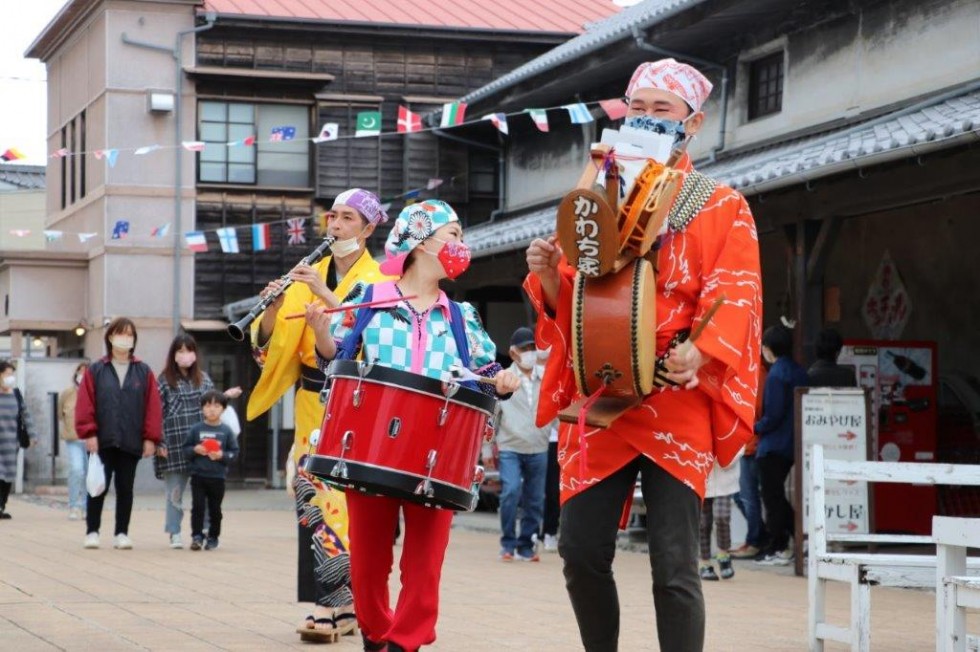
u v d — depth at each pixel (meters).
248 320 6.45
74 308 27.06
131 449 12.34
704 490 4.61
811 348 12.52
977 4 12.94
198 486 12.68
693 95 4.71
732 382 4.51
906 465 6.92
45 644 6.72
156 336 25.81
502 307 23.14
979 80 12.69
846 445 11.10
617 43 18.16
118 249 25.70
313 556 7.14
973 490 12.97
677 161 4.65
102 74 25.91
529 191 24.20
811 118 15.47
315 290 6.30
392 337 5.44
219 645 6.78
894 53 14.11
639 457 4.59
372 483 5.08
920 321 15.34
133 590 9.12
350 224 6.87
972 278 14.70
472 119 23.66
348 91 26.48
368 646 5.61
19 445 17.11
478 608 8.69
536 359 12.17
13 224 41.19
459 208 26.31
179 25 25.89
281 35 26.22
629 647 7.14
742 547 12.65
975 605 4.84
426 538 5.37
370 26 26.12
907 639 7.72
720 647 7.30
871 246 16.08
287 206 26.30
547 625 7.88
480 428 5.26
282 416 26.09
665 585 4.50
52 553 11.88
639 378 4.37
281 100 26.17
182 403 12.78
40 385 23.22
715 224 4.57
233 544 13.41
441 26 26.38
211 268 26.08
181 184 25.83
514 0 28.47
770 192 12.51
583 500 4.61
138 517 17.38
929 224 15.23
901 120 12.25
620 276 4.42
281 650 6.66
